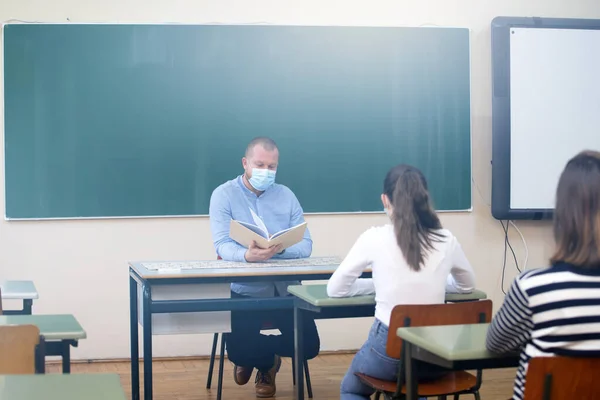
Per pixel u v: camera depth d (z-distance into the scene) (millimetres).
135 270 3193
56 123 4582
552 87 4969
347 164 4871
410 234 2490
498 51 4914
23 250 4574
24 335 1825
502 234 5078
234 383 4121
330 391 3922
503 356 1783
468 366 1821
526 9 5109
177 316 3055
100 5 4621
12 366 1818
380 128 4910
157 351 4746
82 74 4602
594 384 1612
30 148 4559
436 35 4961
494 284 5062
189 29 4699
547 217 4957
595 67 5016
